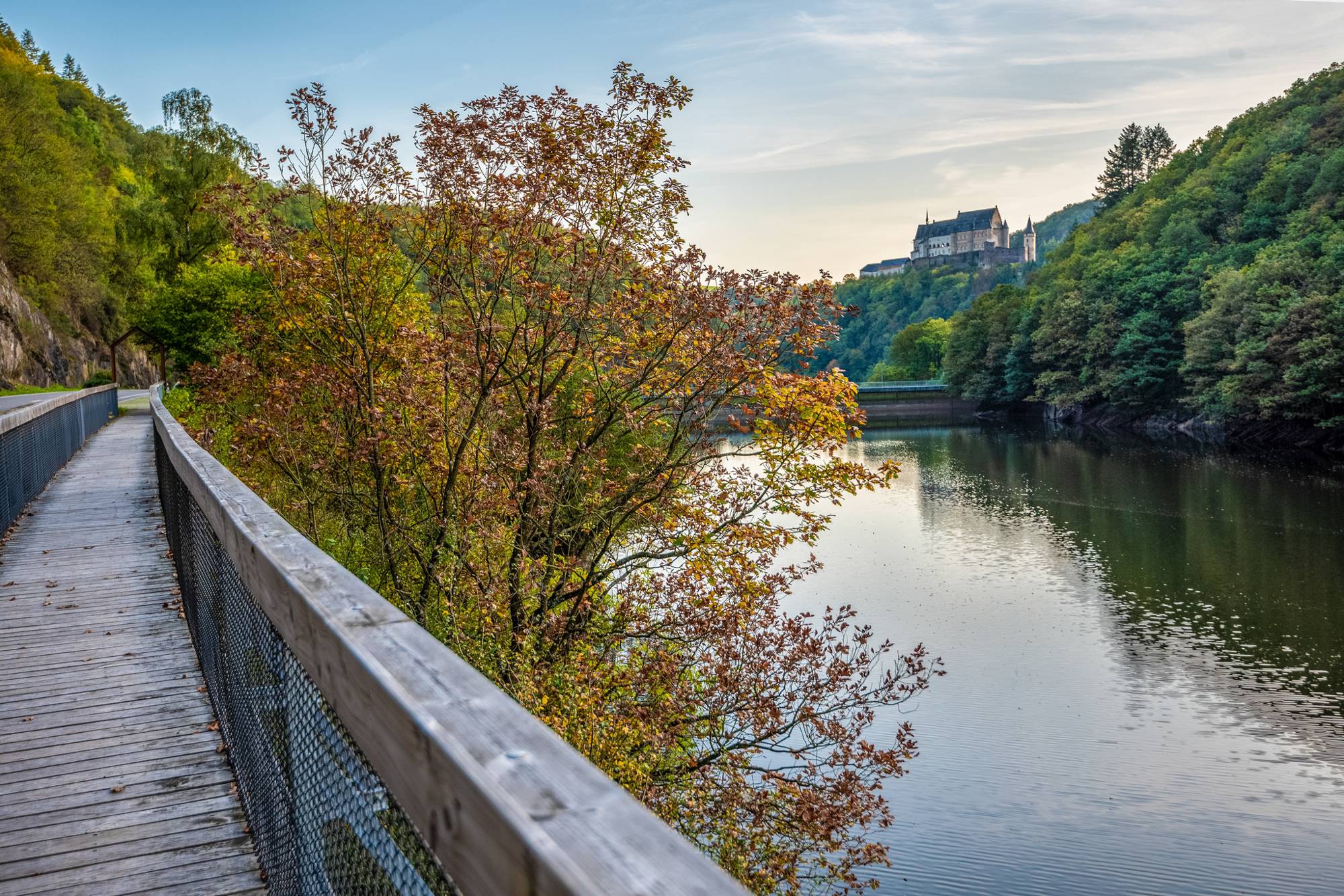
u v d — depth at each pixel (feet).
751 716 37.32
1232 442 260.42
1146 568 123.03
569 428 44.93
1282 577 115.03
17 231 195.72
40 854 12.50
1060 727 74.33
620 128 40.40
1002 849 56.44
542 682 34.68
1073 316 353.10
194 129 187.73
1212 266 307.58
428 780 3.83
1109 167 590.96
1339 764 67.15
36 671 20.48
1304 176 331.77
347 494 48.96
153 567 30.53
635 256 41.50
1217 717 76.18
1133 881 52.75
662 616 41.42
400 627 5.60
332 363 46.29
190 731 16.85
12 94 201.36
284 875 9.00
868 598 111.75
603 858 2.55
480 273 43.29
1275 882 52.90
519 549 39.93
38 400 105.70
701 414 40.96
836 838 35.96
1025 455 256.11
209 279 121.60
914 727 74.79
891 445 296.51
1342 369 215.72
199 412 63.57
